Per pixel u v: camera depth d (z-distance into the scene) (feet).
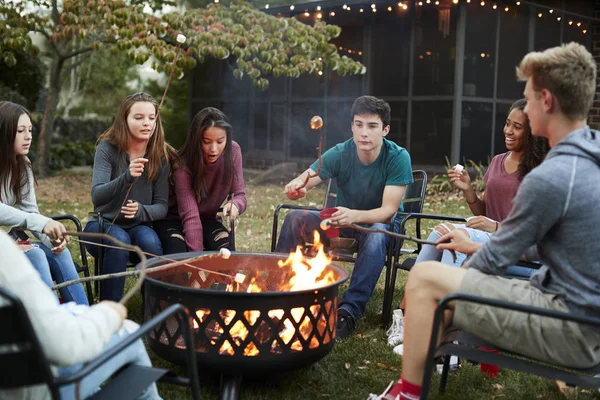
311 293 8.66
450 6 31.09
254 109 38.93
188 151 12.53
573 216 6.79
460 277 7.41
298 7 34.09
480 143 32.37
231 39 27.53
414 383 7.56
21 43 30.53
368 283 12.07
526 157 10.73
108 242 11.78
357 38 34.78
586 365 7.06
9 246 5.43
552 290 7.11
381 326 12.55
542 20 33.22
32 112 48.03
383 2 31.99
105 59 62.34
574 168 6.79
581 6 33.55
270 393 9.53
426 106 32.42
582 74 6.96
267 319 8.46
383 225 12.51
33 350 5.31
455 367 10.46
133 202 11.73
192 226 12.36
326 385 9.87
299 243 13.06
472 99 31.63
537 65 7.10
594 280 6.84
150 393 7.22
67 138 51.24
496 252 7.20
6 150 10.64
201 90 41.42
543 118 7.21
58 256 10.68
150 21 28.07
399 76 33.35
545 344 7.06
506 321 7.15
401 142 33.50
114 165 12.35
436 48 31.83
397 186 12.48
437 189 31.30
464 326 7.39
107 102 64.90
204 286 10.38
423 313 7.51
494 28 31.96
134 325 7.30
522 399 9.59
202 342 8.53
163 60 28.19
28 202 11.12
